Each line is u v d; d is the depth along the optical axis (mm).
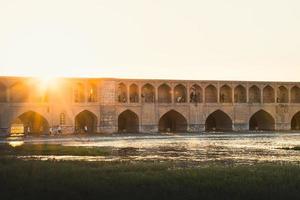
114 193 22125
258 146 50875
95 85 73375
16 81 67250
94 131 73500
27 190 22703
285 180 24469
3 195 21828
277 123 83000
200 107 78875
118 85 74062
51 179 25188
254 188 22703
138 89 75312
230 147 49625
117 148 48094
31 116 72812
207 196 21438
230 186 23141
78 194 22078
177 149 47219
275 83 83438
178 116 79375
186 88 78562
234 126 80625
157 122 76062
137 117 75062
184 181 24391
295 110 84438
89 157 38562
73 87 71062
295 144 53938
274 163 32250
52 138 61844
